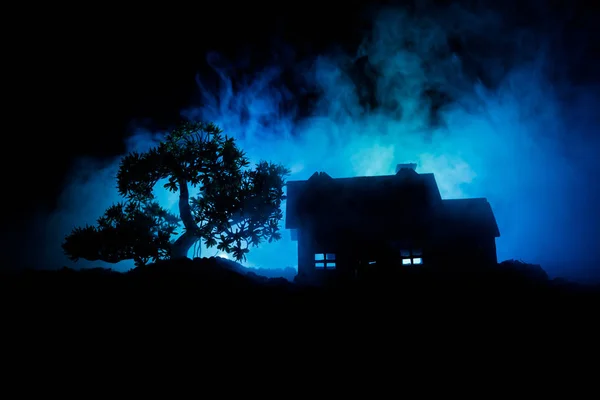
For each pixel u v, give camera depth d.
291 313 10.18
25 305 9.02
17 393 5.89
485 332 9.00
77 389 6.15
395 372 7.15
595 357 7.53
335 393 6.39
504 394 6.31
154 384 6.48
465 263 17.17
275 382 6.74
